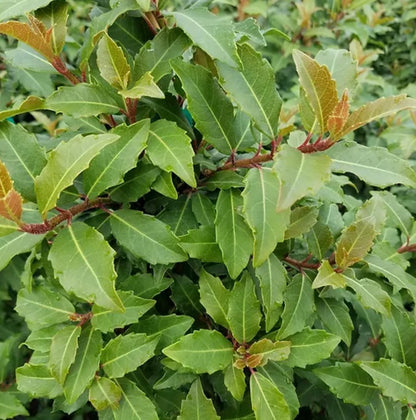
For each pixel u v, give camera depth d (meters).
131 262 0.27
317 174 0.19
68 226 0.22
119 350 0.24
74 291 0.20
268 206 0.21
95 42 0.23
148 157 0.24
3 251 0.22
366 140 0.60
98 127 0.27
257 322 0.24
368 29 0.72
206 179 0.26
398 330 0.27
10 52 0.27
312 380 0.30
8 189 0.20
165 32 0.24
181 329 0.25
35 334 0.25
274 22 0.65
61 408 0.27
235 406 0.27
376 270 0.26
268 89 0.23
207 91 0.24
